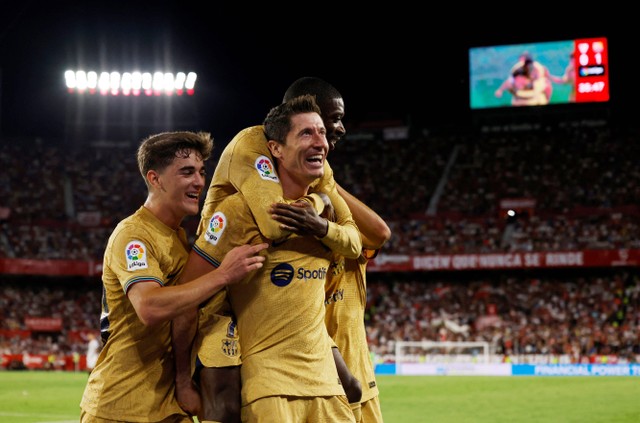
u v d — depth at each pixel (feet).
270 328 13.92
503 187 139.03
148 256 14.70
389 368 102.94
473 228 132.05
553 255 119.24
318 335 14.24
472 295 124.57
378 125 158.81
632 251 116.57
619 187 133.39
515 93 142.10
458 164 146.72
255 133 14.66
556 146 145.28
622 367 94.32
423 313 122.01
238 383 14.10
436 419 52.85
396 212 138.21
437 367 101.30
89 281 132.36
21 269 121.80
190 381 14.88
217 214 14.08
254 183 13.91
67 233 133.69
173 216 15.52
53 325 122.21
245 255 13.48
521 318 117.29
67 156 149.38
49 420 50.96
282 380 13.69
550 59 141.18
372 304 126.00
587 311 116.16
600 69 139.44
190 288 13.43
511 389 73.87
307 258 14.15
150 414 15.19
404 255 124.88
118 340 15.31
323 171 15.33
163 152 15.20
